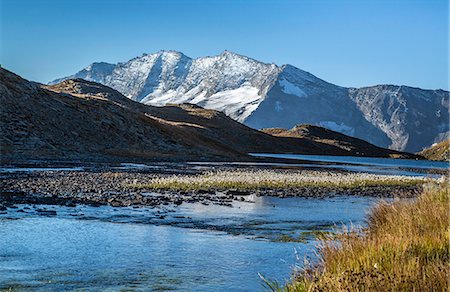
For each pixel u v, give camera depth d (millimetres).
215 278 12352
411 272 9109
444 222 13609
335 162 131500
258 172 60938
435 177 66562
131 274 12594
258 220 22406
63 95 103875
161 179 41438
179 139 119188
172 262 13898
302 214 24906
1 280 11727
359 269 9539
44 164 59781
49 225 18969
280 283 11891
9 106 84750
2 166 52406
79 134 92125
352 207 28469
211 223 21094
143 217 21875
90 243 16047
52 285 11461
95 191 31531
